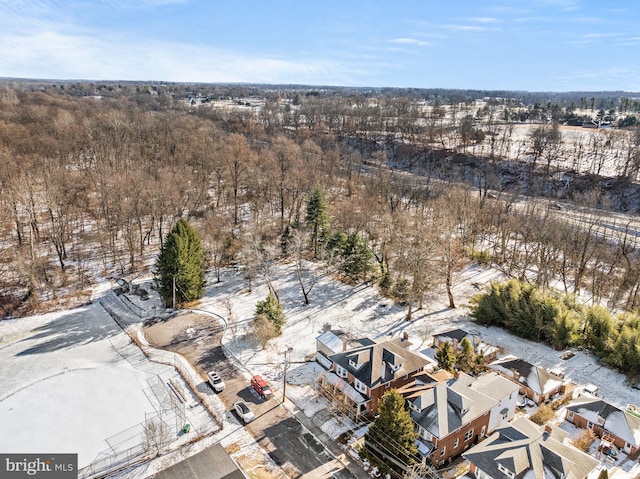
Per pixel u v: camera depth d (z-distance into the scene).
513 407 38.22
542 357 46.91
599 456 34.00
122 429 35.94
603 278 58.66
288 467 32.72
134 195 68.94
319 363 45.41
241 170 85.69
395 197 80.06
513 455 30.09
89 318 53.34
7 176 68.50
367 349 40.25
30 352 46.28
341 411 38.56
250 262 62.31
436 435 32.38
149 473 31.78
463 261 69.44
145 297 58.00
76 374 42.75
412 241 56.09
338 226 74.31
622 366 43.72
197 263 57.38
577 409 37.62
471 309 55.06
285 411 38.56
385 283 59.31
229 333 50.66
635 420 35.50
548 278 64.12
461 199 72.75
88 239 72.94
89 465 32.31
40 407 38.16
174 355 46.31
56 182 67.50
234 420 37.38
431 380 39.00
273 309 49.88
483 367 43.78
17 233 70.69
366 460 33.12
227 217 81.06
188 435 35.44
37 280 59.81
